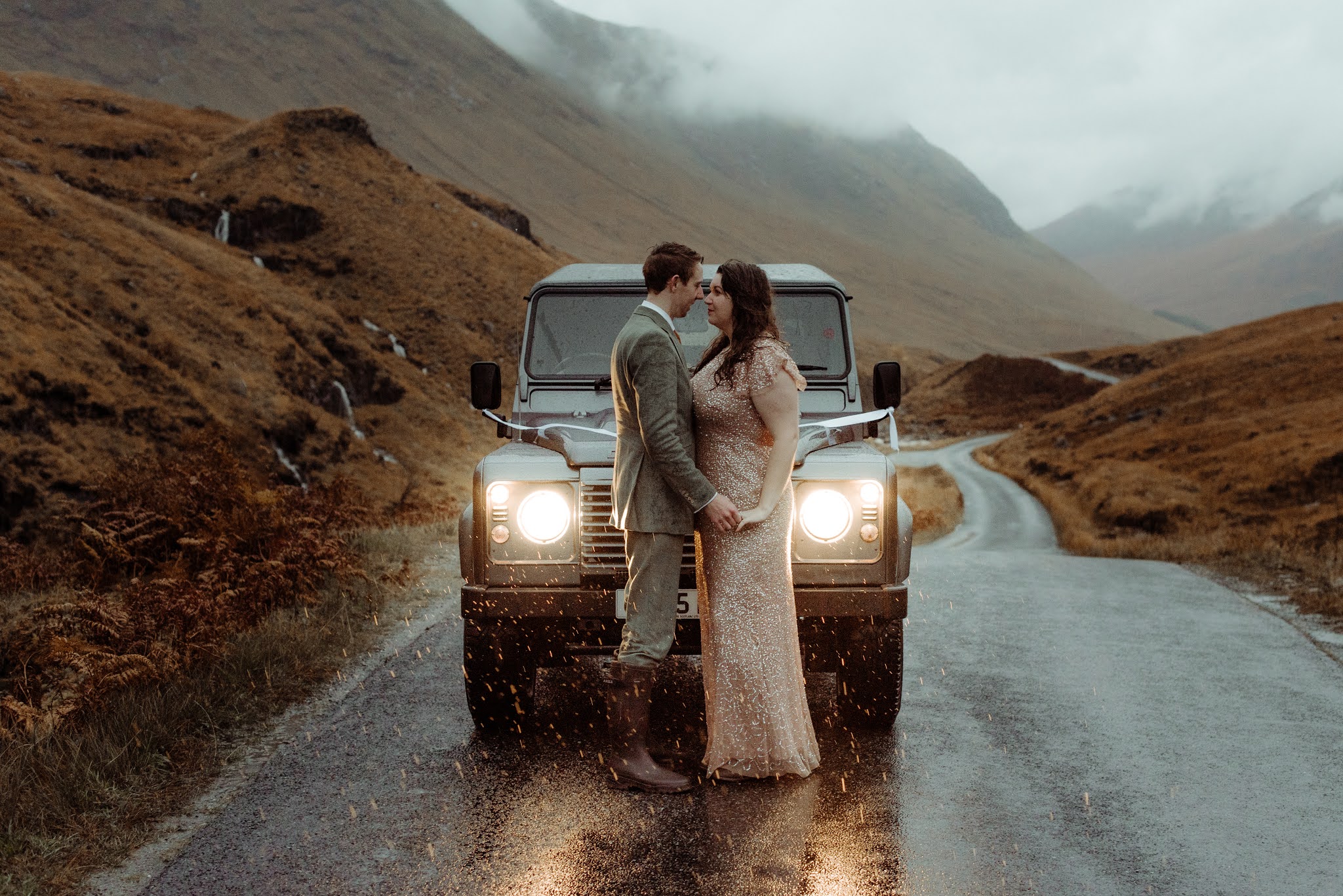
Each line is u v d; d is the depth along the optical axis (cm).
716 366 426
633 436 414
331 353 6131
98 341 4131
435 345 7312
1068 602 890
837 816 387
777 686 423
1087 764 450
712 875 336
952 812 393
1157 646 701
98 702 492
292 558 764
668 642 418
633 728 414
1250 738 490
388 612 761
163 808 398
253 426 4603
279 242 7938
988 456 9781
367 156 9300
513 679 475
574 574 454
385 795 407
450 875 336
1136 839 370
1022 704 548
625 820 382
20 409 3341
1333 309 10250
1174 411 8144
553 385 565
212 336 5138
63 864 347
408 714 516
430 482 5306
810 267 616
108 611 578
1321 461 5138
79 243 5341
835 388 564
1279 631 760
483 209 11088
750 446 418
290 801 400
